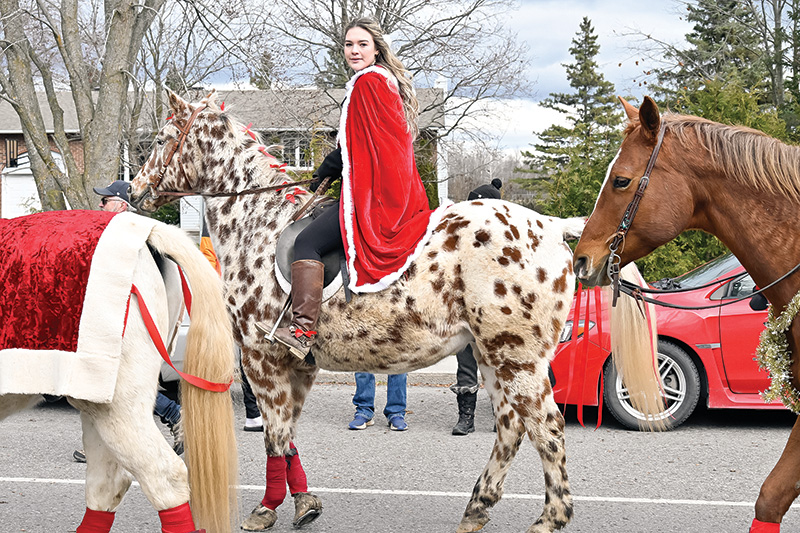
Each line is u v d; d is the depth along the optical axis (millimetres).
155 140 5062
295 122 17812
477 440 6598
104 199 6641
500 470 4391
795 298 3232
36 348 3141
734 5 24438
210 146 4891
